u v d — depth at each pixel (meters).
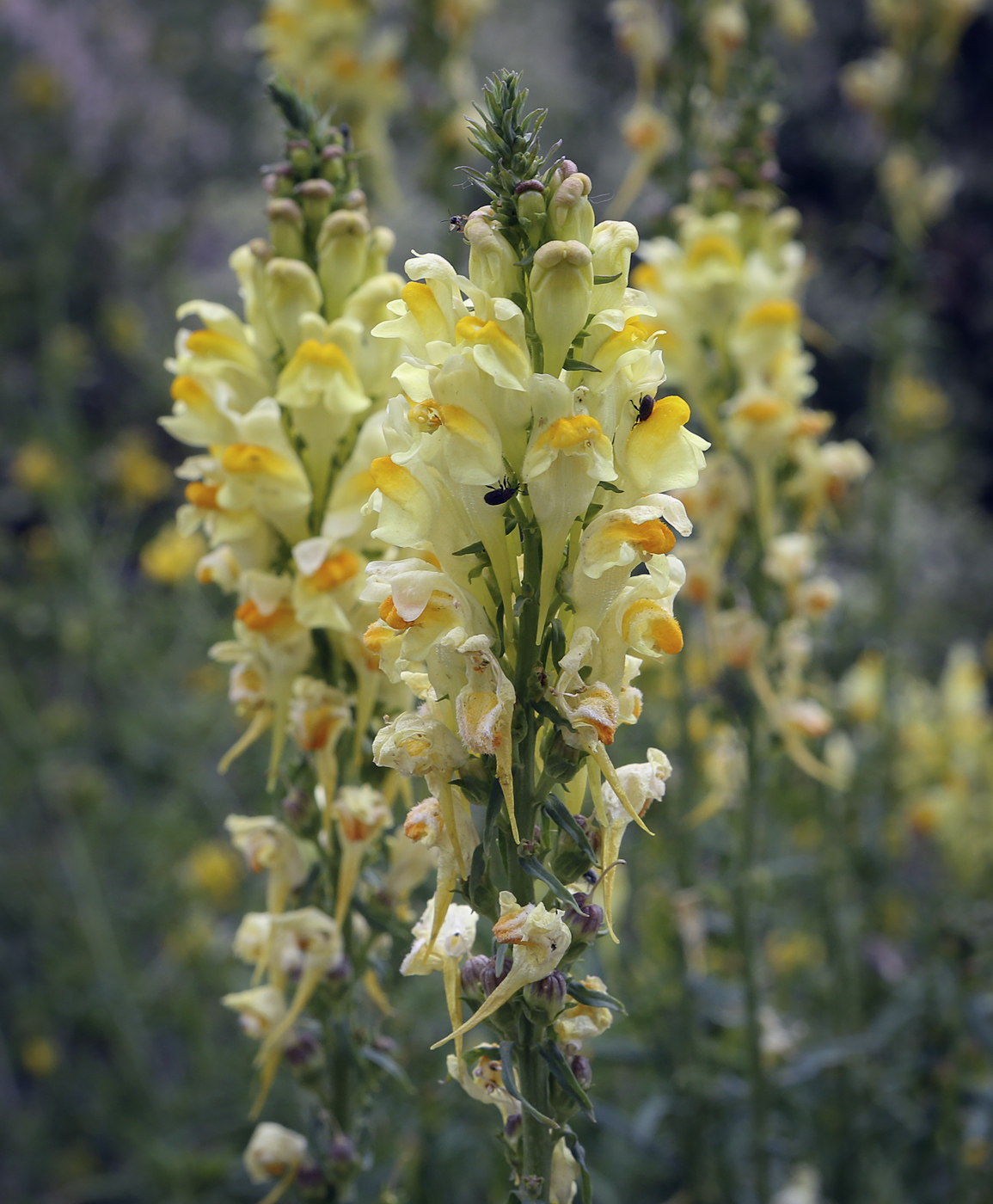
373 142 6.05
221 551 2.47
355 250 2.42
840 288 10.69
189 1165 4.88
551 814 1.69
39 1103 6.23
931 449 8.00
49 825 7.27
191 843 6.21
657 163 4.56
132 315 8.38
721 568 3.76
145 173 10.30
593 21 11.41
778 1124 4.30
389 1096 3.78
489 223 1.66
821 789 4.66
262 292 2.41
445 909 1.70
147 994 5.91
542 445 1.60
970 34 11.95
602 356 1.67
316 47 5.91
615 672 1.72
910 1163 4.72
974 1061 4.27
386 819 2.31
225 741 6.67
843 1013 4.71
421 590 1.64
